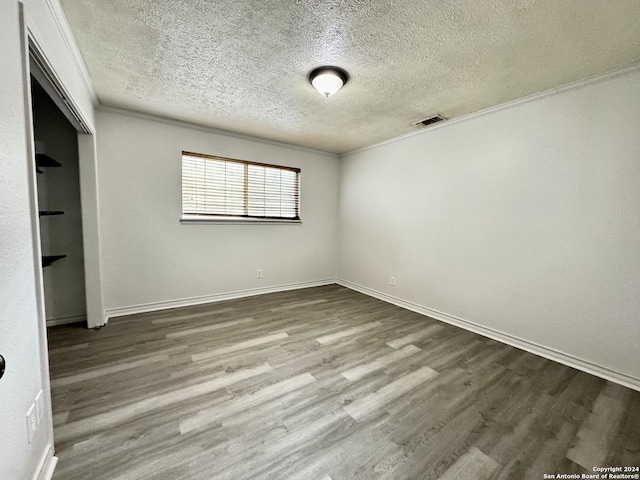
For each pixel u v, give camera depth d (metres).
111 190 2.93
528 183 2.46
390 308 3.59
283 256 4.25
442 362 2.25
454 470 1.28
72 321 2.85
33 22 1.15
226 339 2.57
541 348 2.41
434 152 3.25
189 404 1.67
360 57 1.88
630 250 1.96
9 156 0.95
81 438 1.39
